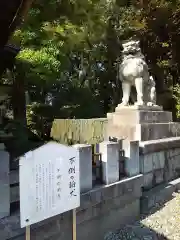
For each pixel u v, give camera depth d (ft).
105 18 40.93
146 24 39.09
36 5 26.50
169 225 16.28
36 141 25.43
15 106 31.32
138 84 22.21
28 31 25.98
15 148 20.84
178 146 24.85
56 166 9.61
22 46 26.76
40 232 10.73
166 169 22.86
